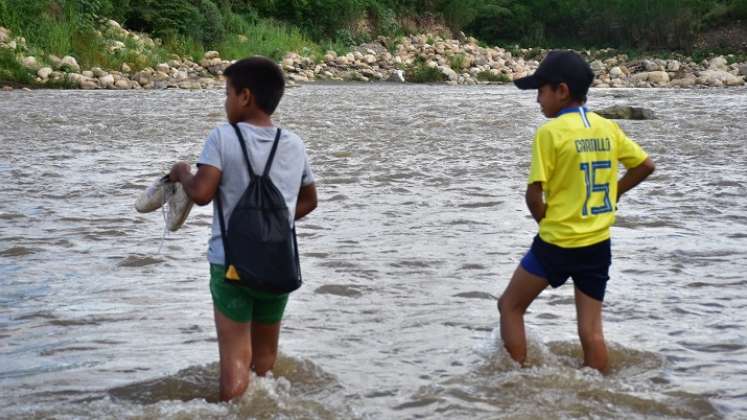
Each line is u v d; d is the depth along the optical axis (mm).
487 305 6641
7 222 9484
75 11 37625
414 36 53938
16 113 22125
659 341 5812
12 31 35219
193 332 5941
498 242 8727
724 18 58719
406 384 5055
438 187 11984
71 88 33156
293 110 24156
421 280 7344
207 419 4484
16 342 5738
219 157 4605
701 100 30828
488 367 5297
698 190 11742
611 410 4676
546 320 6234
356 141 17109
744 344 5754
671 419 4594
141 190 11570
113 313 6344
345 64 45062
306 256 8133
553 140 5027
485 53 53031
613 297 6805
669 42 58438
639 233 9188
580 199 5039
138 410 4590
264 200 4582
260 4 49312
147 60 36750
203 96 29703
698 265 7844
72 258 7992
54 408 4637
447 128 19594
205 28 42156
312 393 4918
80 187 11727
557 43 62875
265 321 4945
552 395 4848
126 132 18719
